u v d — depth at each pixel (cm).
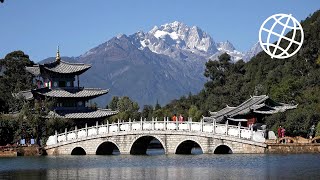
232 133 9906
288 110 12300
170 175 6775
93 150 11150
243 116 11856
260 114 11712
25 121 12394
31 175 7106
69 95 13975
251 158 8788
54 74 14338
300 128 11831
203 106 18062
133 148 11075
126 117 17425
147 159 9488
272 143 9669
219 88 18950
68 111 13900
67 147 11344
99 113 13925
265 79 17250
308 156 8938
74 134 11338
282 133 10744
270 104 11875
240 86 18525
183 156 9900
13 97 15725
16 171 7669
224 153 10331
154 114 18488
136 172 7231
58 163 8969
